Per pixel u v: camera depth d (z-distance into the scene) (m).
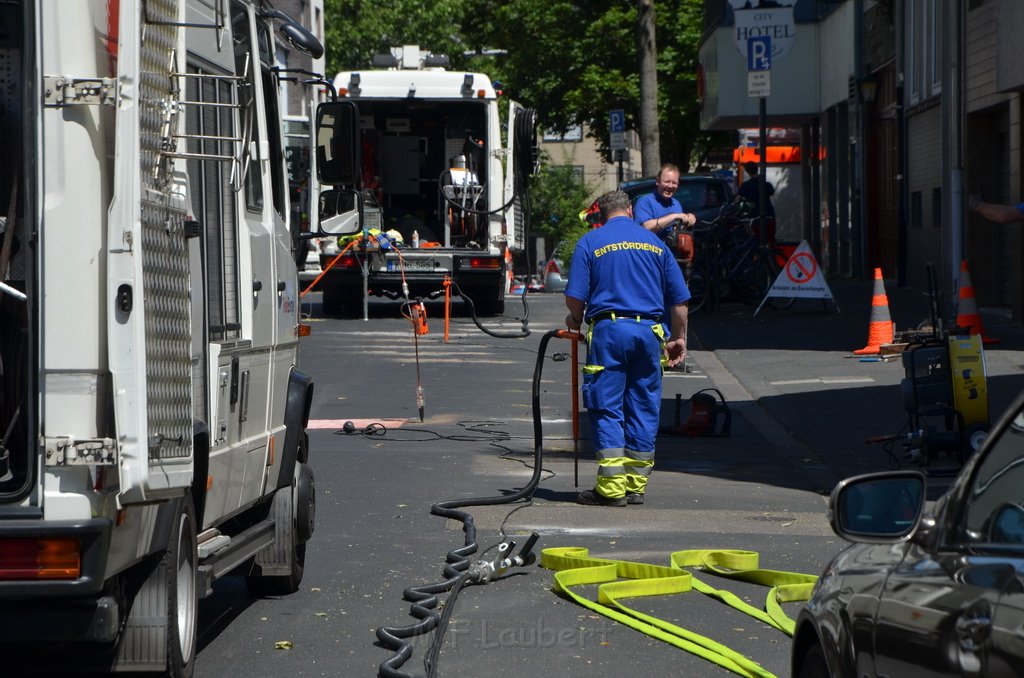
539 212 81.94
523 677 8.80
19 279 7.02
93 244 6.87
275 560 10.77
